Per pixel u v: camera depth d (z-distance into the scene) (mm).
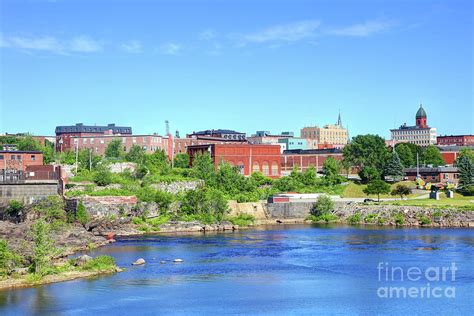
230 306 90375
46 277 104875
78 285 100812
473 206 190875
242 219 188125
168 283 102875
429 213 186000
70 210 159500
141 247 139000
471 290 98188
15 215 152125
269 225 189500
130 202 173625
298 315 86438
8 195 159375
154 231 168875
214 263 119562
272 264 118562
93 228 159500
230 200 197250
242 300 93312
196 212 181500
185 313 86938
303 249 135750
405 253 128625
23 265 109000
